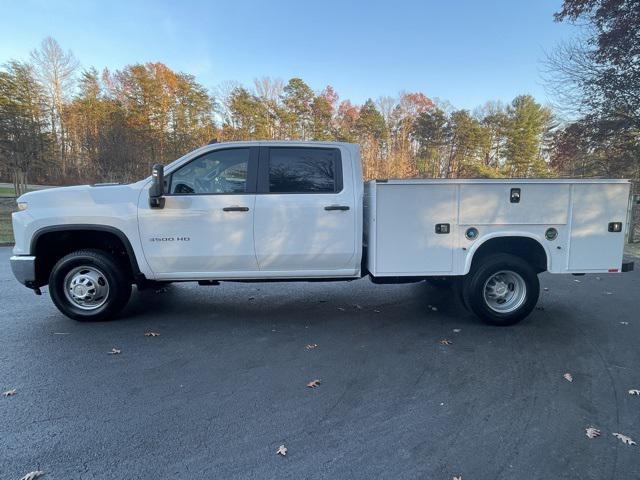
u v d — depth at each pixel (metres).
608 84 15.80
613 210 4.57
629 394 3.20
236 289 6.45
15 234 4.57
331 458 2.43
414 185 4.39
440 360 3.83
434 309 5.45
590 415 2.90
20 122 26.61
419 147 52.84
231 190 4.55
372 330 4.64
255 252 4.56
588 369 3.64
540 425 2.78
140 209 4.48
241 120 46.25
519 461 2.41
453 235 4.49
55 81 43.88
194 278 4.66
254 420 2.83
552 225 4.54
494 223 4.49
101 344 4.16
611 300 5.88
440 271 4.53
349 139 49.97
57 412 2.91
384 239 4.45
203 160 4.55
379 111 52.84
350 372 3.58
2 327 4.62
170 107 42.91
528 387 3.31
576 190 4.51
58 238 4.70
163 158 34.59
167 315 5.11
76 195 4.54
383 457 2.45
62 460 2.40
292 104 49.72
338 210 4.56
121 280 4.73
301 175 4.59
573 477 2.28
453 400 3.11
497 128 51.12
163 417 2.86
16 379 3.40
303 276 4.74
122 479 2.25
